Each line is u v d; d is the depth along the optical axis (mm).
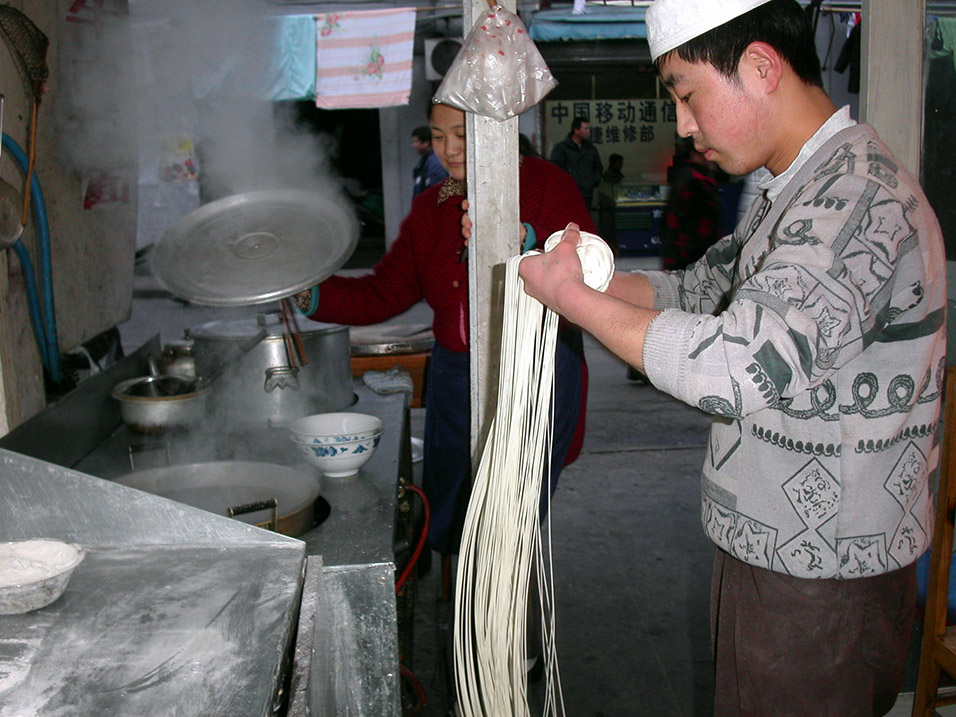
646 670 2557
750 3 1107
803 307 1003
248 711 958
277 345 2330
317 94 6297
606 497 3867
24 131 2213
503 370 1334
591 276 1220
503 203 1759
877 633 1273
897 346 1150
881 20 1843
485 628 1346
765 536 1238
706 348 1008
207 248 1984
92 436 2203
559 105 9797
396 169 10148
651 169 10148
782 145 1189
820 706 1277
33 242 2322
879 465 1188
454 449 2395
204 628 1129
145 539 1372
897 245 1069
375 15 6188
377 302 2424
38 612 1170
